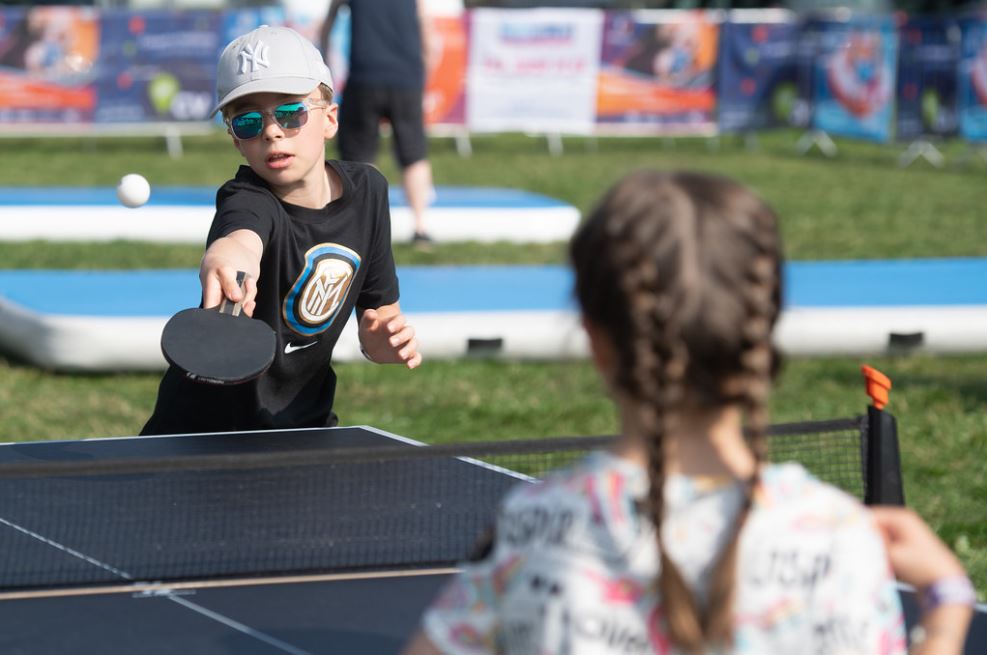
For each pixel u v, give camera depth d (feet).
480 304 50.14
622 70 116.67
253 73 22.54
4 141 121.80
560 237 72.64
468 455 15.78
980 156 124.67
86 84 107.96
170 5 138.10
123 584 16.24
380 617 15.31
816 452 25.58
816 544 9.20
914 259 68.44
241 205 22.41
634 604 9.08
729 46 118.83
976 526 32.96
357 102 65.10
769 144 133.59
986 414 42.24
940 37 111.04
